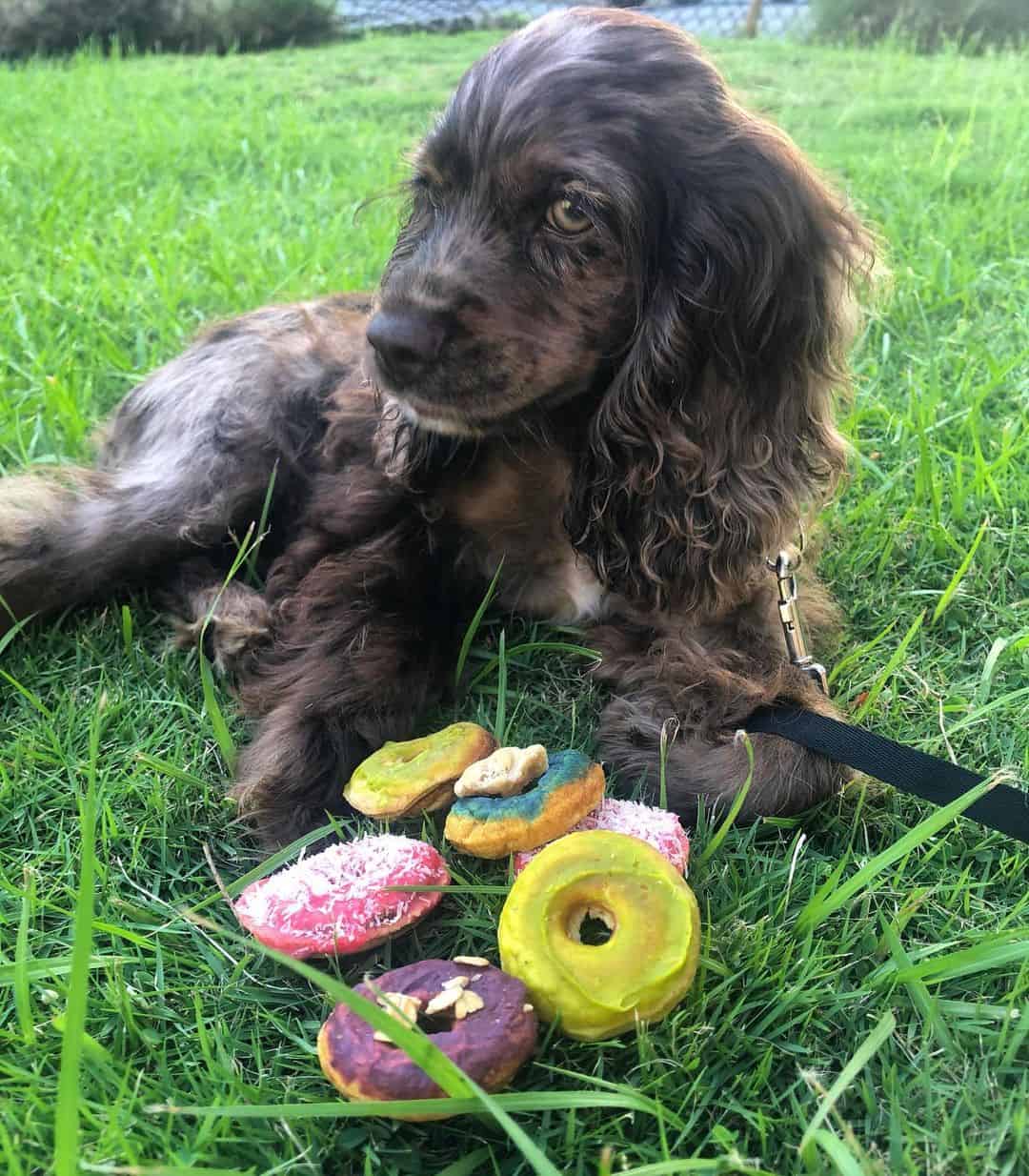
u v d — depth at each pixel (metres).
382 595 0.59
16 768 0.49
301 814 0.48
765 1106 0.36
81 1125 0.34
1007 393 0.83
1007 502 0.69
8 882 0.42
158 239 1.09
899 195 1.22
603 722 0.54
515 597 0.62
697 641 0.57
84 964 0.30
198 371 0.70
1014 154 1.35
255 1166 0.34
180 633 0.59
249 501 0.66
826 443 0.58
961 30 2.60
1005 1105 0.35
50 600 0.60
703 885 0.43
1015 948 0.38
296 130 1.57
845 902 0.42
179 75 2.13
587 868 0.37
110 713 0.52
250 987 0.39
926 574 0.65
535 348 0.50
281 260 1.03
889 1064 0.37
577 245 0.49
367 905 0.39
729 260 0.50
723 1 3.07
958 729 0.52
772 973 0.39
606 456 0.54
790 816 0.48
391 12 3.21
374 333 0.49
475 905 0.43
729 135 0.49
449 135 0.50
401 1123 0.35
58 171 1.32
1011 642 0.56
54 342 0.87
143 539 0.62
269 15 2.96
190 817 0.48
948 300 0.96
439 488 0.60
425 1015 0.34
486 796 0.42
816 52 2.34
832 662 0.58
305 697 0.52
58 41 2.81
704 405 0.53
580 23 0.50
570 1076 0.36
